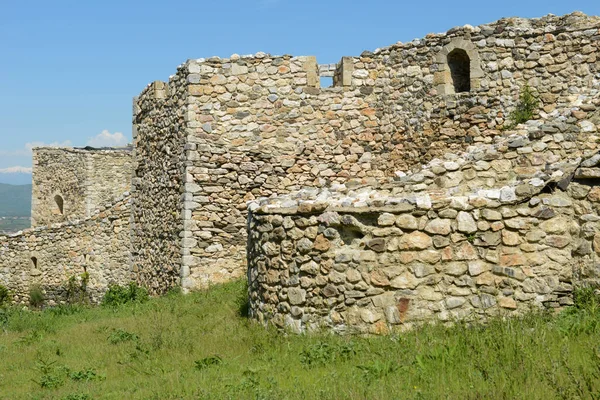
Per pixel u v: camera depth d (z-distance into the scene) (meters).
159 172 16.69
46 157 31.78
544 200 7.81
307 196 9.86
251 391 6.28
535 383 5.45
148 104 17.59
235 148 15.04
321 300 8.33
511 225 7.81
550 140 9.73
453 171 9.81
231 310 11.14
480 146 10.27
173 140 15.77
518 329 6.93
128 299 16.23
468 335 7.03
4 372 9.07
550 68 13.59
